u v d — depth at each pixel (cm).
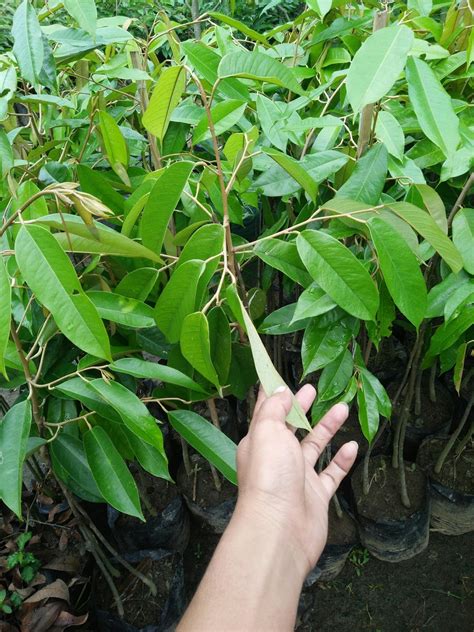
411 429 75
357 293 36
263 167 47
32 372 42
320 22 58
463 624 65
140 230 39
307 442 40
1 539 67
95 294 41
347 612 67
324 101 58
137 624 57
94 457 42
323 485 38
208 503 69
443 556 71
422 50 46
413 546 67
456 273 39
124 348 48
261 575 27
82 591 63
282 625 27
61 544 66
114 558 63
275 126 47
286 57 61
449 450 70
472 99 54
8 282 29
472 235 40
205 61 45
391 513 65
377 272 43
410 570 70
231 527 29
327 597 69
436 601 67
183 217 56
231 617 26
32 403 41
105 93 60
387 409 44
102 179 47
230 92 45
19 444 36
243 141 39
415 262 35
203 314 35
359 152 43
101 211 29
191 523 75
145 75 46
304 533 31
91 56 54
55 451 46
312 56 61
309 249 36
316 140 48
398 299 36
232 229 74
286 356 81
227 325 41
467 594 68
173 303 39
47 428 46
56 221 32
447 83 51
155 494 69
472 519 68
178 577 62
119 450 48
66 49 45
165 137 53
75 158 52
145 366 40
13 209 41
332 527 68
